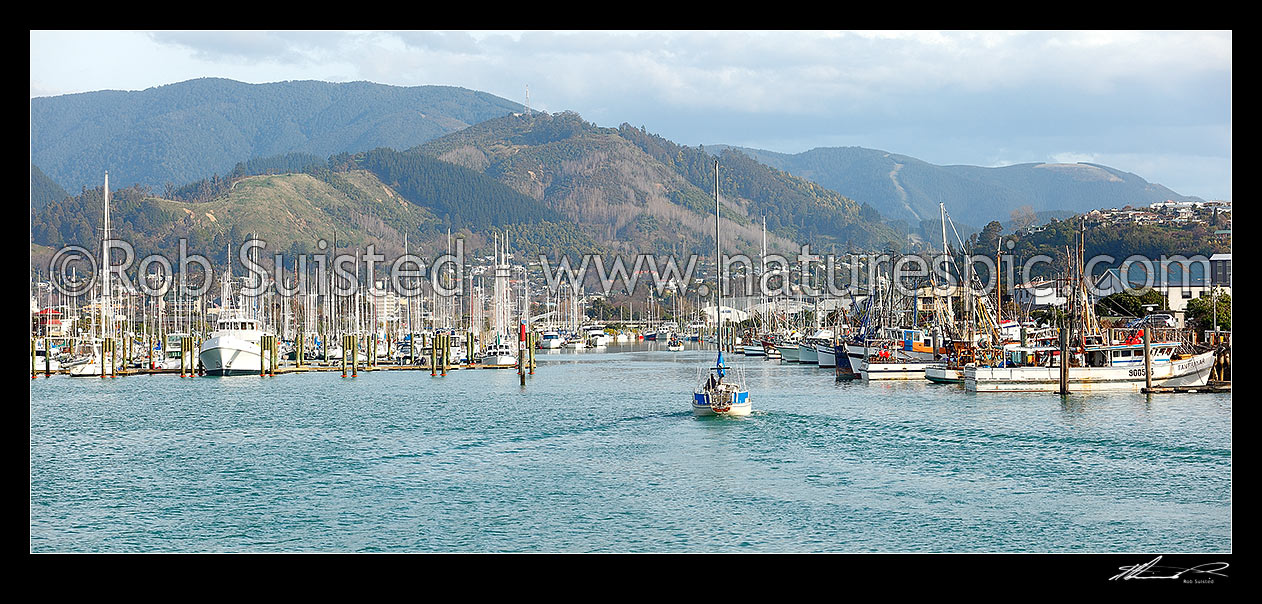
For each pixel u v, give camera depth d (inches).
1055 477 2723.9
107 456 3260.3
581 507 2470.5
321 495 2645.2
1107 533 2229.3
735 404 3833.7
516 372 7101.4
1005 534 2230.6
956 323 6279.5
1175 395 4360.2
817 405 4291.3
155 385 5831.7
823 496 2541.8
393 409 4510.3
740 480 2723.9
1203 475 2731.3
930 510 2407.7
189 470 3004.4
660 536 2233.0
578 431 3627.0
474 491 2650.1
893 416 3863.2
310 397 5118.1
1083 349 4675.2
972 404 4229.8
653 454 3115.2
